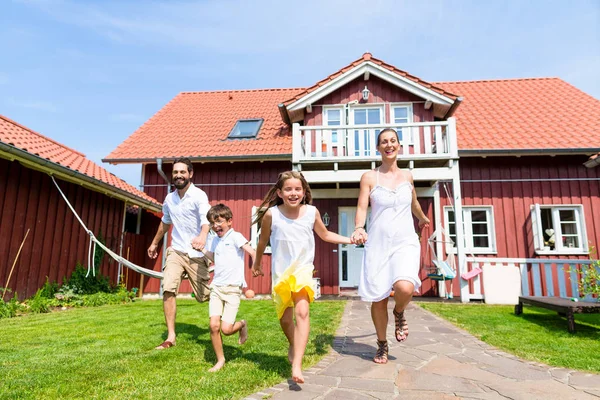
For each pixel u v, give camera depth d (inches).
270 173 408.5
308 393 90.9
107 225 357.7
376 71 400.5
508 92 497.0
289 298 102.0
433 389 95.1
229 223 130.6
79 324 189.0
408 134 385.4
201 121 490.6
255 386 95.3
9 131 275.4
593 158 345.1
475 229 383.9
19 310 235.5
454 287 359.6
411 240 116.9
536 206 360.2
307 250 106.7
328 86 402.3
